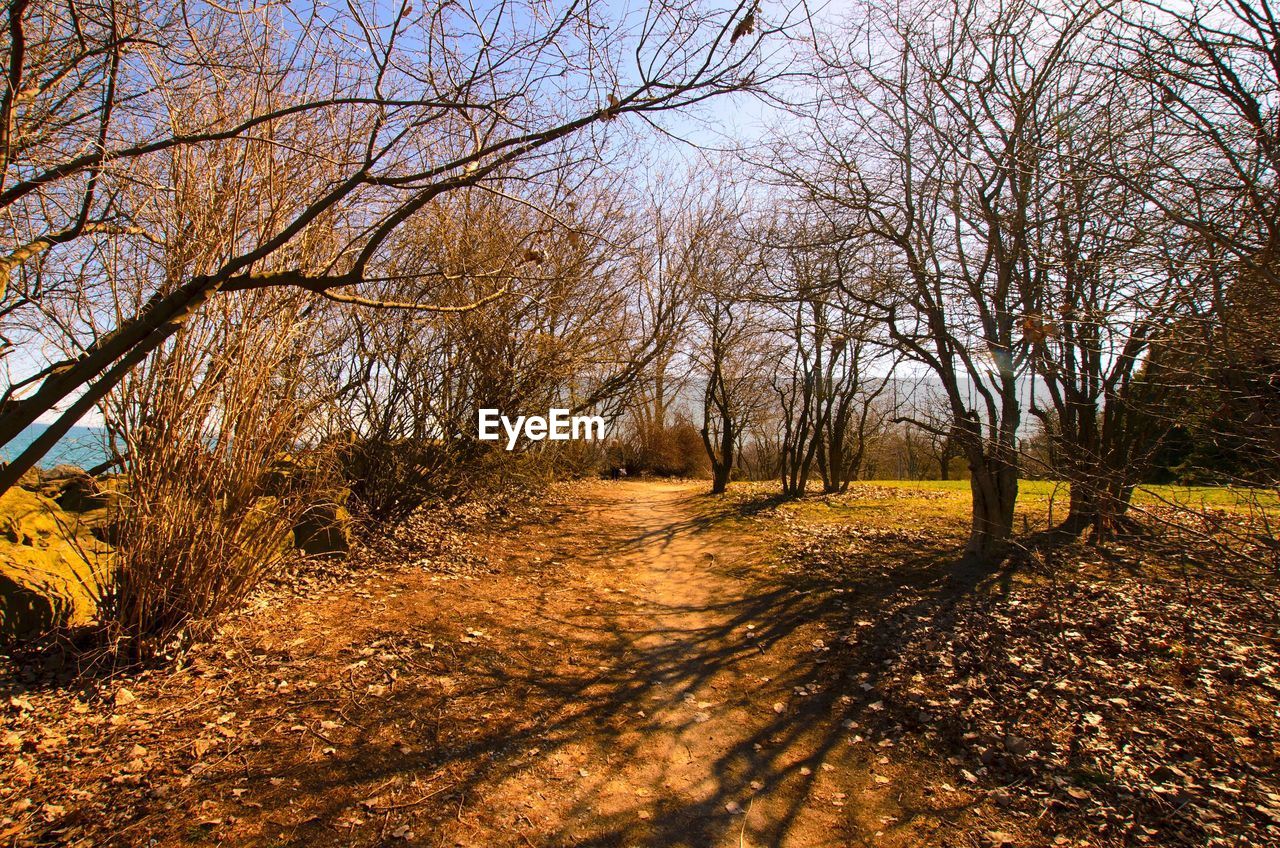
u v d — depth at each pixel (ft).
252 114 15.42
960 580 25.39
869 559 29.99
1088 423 25.73
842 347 46.91
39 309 13.96
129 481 15.38
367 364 28.89
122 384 14.87
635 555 34.86
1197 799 11.41
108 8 11.67
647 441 101.55
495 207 30.66
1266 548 10.18
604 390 43.32
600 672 18.39
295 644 17.97
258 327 16.83
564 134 9.55
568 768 13.42
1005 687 16.29
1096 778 12.31
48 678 14.57
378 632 19.53
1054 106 20.51
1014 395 26.17
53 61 12.16
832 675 18.15
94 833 10.39
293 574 23.45
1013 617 21.03
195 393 15.93
